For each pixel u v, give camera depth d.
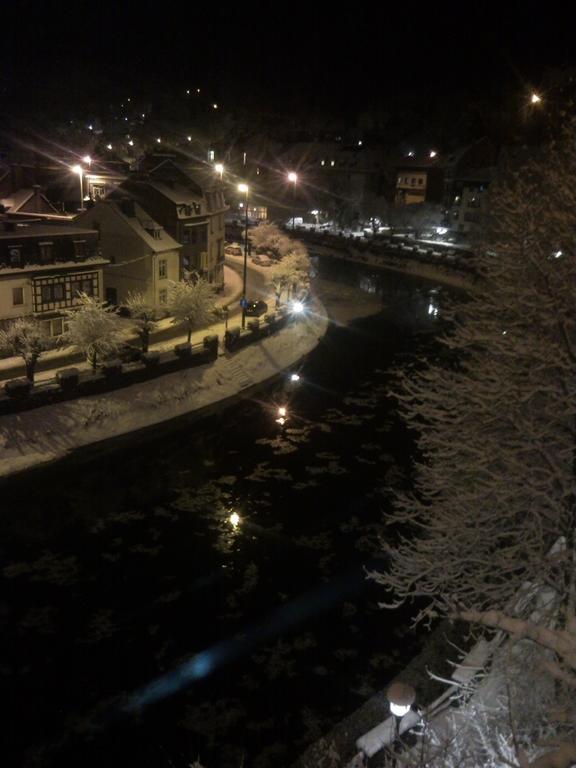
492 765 11.09
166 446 36.59
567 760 6.44
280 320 57.09
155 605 24.05
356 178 120.75
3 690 20.06
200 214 62.53
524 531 17.34
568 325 17.94
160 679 20.69
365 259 96.75
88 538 27.98
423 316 68.69
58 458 33.47
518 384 18.41
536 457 18.12
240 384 45.38
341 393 46.16
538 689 12.84
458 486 19.62
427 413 20.14
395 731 14.02
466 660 16.95
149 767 17.67
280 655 21.70
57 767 17.58
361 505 31.27
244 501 31.36
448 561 17.34
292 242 93.56
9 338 41.19
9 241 42.62
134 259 54.16
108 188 84.69
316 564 26.72
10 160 112.25
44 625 22.83
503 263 19.06
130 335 49.59
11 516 29.20
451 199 103.50
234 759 17.88
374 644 22.28
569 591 13.87
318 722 19.06
